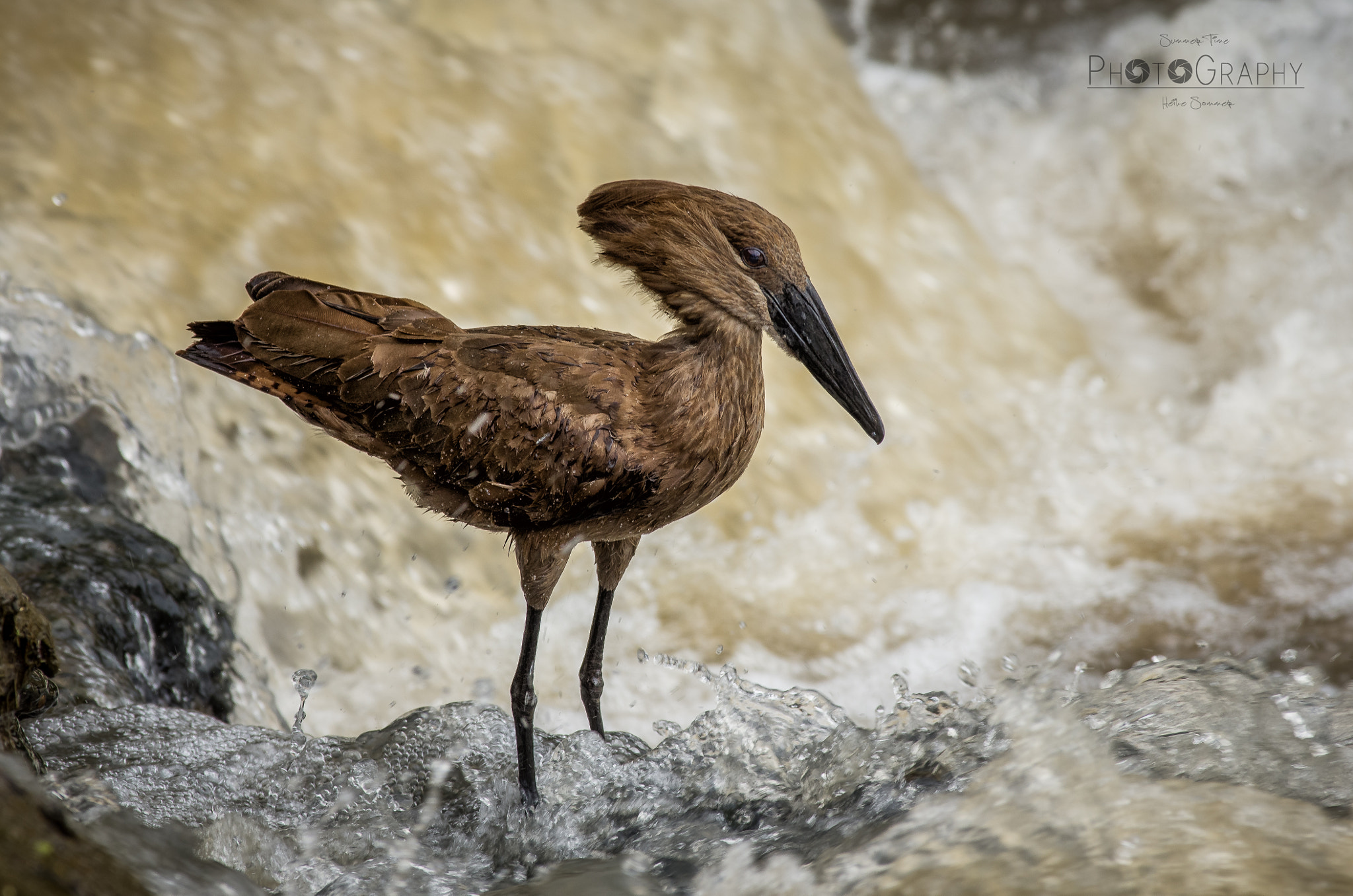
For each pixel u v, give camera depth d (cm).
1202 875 501
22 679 576
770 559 1314
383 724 1055
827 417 1468
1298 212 1881
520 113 1542
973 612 1245
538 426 690
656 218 705
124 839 557
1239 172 1952
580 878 605
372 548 1183
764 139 1734
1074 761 615
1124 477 1473
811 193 1719
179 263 1225
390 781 712
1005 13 2127
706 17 1839
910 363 1597
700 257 698
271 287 752
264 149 1361
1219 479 1462
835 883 551
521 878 636
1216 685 689
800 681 1154
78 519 922
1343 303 1744
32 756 578
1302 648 1138
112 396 1073
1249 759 613
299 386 727
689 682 1148
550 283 1413
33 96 1298
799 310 709
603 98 1623
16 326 1052
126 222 1231
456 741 752
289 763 709
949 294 1728
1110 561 1315
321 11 1542
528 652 732
